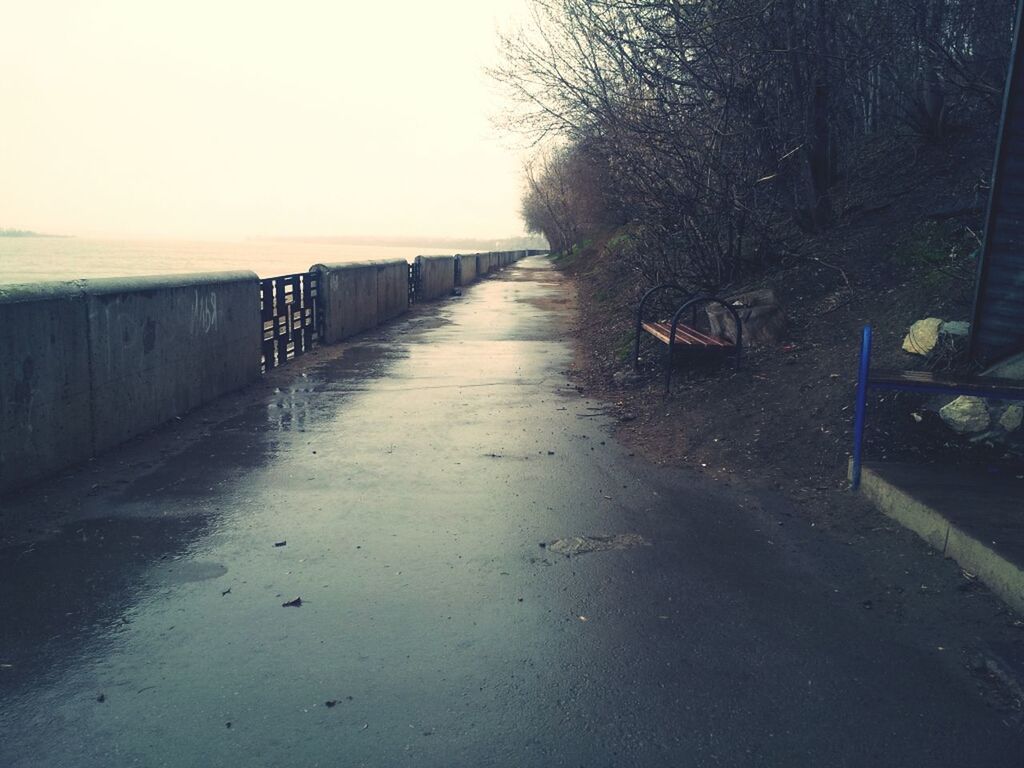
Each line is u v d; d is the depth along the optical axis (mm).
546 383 9312
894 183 10562
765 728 2535
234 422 7051
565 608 3426
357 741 2445
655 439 6539
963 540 3783
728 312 8242
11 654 2955
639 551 4109
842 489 5020
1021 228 5402
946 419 5453
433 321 16625
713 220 9789
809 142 9797
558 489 5191
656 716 2602
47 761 2326
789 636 3174
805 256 9461
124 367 6164
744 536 4340
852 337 7344
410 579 3719
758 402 6691
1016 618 3277
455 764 2340
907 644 3109
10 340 4812
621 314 14023
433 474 5508
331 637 3133
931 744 2459
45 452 5176
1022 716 2615
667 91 9047
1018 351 5520
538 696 2719
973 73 8875
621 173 9672
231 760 2342
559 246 64125
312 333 12008
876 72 11305
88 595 3484
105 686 2746
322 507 4762
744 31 8648
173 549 4047
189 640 3090
